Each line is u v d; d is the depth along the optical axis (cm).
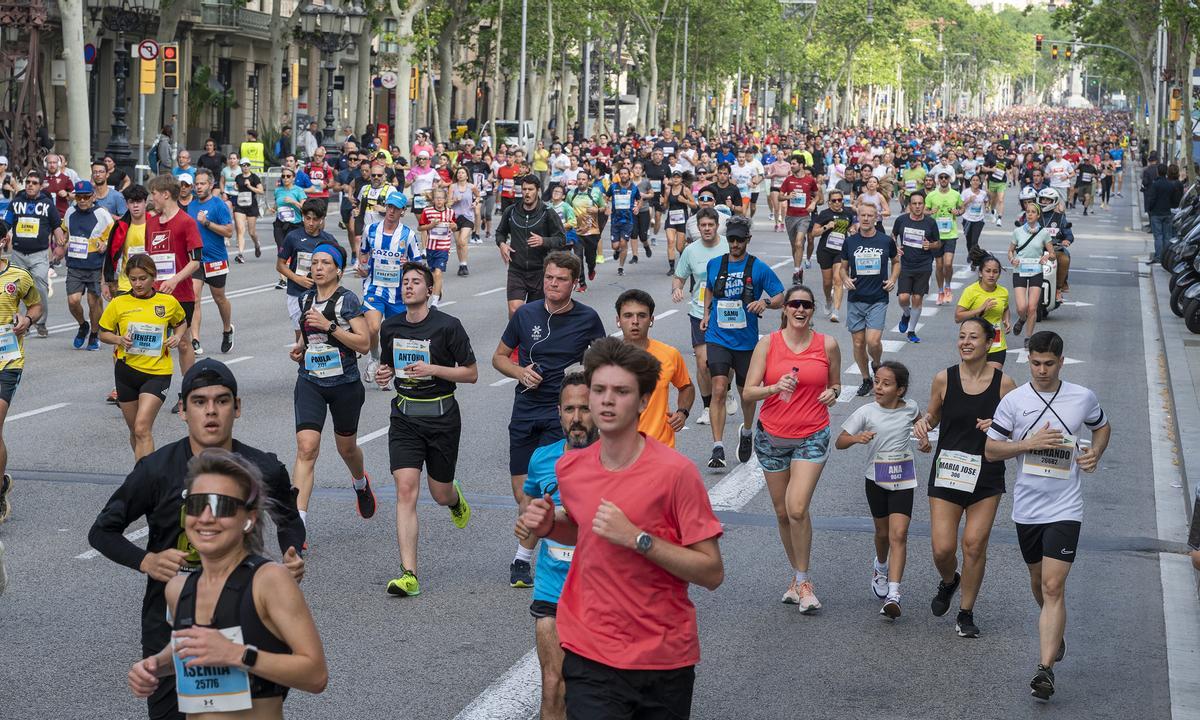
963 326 860
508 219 1805
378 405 1596
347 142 3678
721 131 9662
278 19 5588
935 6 18300
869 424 909
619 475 534
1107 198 5784
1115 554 1070
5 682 759
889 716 746
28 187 1930
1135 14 7131
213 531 476
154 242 1482
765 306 1265
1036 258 2061
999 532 1134
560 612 546
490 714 727
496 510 1160
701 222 1365
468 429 1481
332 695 750
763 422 938
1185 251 2384
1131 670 827
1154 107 7506
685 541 529
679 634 536
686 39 8719
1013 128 15700
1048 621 781
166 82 3750
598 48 8075
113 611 887
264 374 1755
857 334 1669
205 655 470
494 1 6353
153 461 605
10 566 974
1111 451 1441
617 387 528
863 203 1641
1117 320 2438
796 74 12294
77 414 1486
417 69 6041
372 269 1664
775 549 1065
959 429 868
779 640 866
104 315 1116
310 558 1009
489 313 2344
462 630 862
